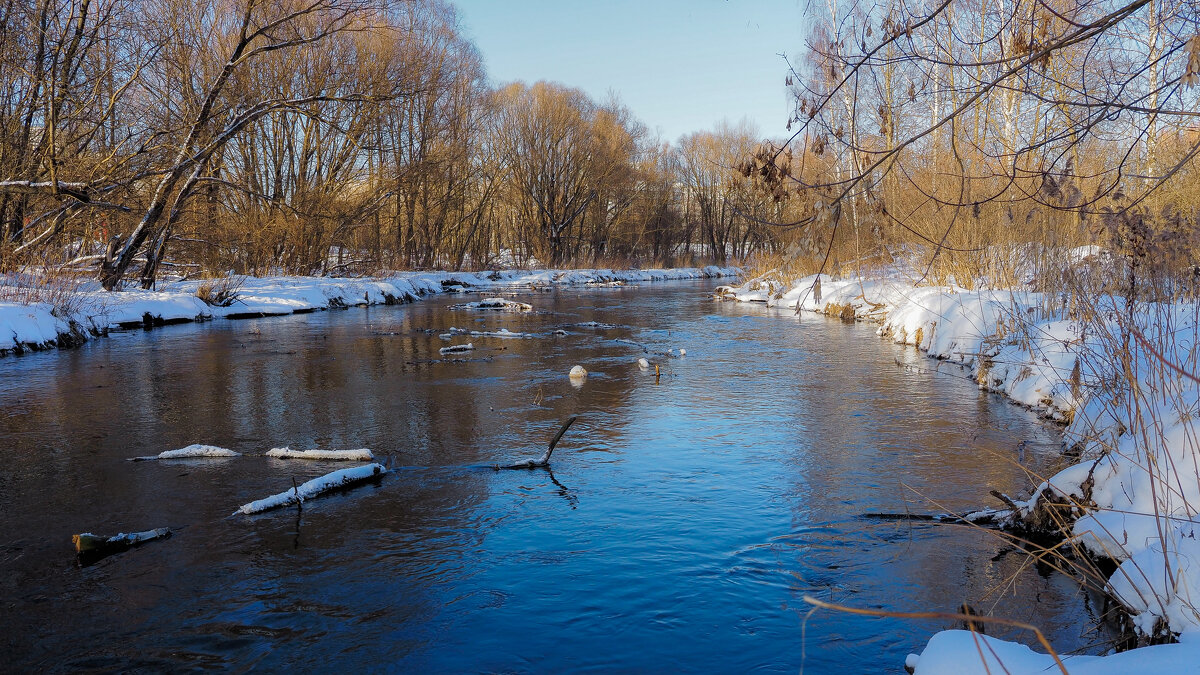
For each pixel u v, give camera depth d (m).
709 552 5.43
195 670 4.05
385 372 12.74
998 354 11.55
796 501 6.45
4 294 16.19
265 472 7.27
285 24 26.75
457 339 17.27
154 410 9.86
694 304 28.50
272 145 33.34
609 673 3.98
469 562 5.30
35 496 6.63
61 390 11.15
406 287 32.25
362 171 33.84
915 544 5.53
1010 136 12.24
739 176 4.66
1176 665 3.13
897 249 18.50
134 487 6.85
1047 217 11.77
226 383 11.71
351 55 32.44
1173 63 4.66
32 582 5.04
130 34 21.70
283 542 5.66
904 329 16.31
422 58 35.62
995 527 5.77
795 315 23.45
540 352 15.17
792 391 11.11
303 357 14.37
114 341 16.64
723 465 7.49
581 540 5.66
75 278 19.30
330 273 35.16
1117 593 4.28
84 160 20.03
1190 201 8.40
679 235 72.06
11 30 19.12
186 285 24.72
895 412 9.66
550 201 54.75
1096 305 7.51
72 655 4.19
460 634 4.38
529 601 4.75
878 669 3.98
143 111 22.88
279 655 4.18
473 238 54.97
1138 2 3.77
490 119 49.03
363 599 4.79
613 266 58.19
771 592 4.83
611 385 11.63
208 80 24.70
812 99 4.36
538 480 7.07
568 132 53.69
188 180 22.41
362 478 7.04
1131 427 5.52
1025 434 8.42
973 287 15.65
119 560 5.36
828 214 4.38
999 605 4.61
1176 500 4.63
